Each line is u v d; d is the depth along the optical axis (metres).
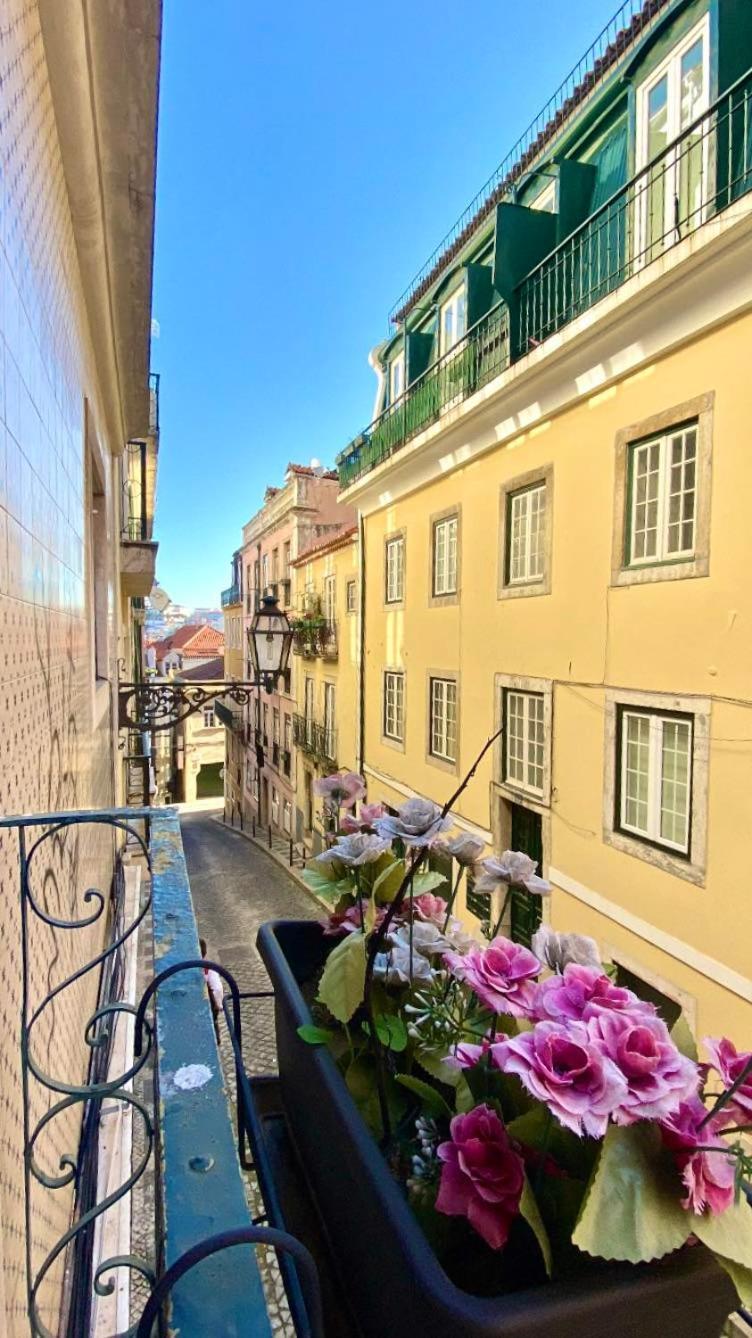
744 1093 0.78
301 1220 1.13
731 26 4.51
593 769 5.95
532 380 6.40
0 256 1.15
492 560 7.65
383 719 11.20
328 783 1.52
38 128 1.63
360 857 1.23
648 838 5.38
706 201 4.41
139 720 7.39
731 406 4.55
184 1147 0.61
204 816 26.38
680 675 4.99
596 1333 0.66
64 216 2.19
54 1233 1.47
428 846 1.13
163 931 0.89
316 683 15.43
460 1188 0.78
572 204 6.36
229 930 11.34
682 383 4.94
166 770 28.20
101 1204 1.04
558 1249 0.76
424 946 1.16
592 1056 0.72
